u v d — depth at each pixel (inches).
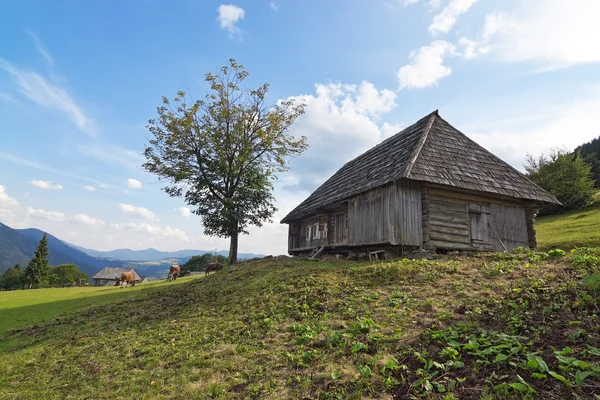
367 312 279.3
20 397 230.2
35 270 2805.1
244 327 303.7
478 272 349.1
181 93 1045.2
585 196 1405.0
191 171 1069.8
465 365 178.1
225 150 1092.5
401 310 272.2
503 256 438.9
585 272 270.1
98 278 3149.6
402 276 364.8
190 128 1044.5
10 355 334.0
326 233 780.6
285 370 212.4
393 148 685.3
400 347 209.6
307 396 180.4
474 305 252.2
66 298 812.0
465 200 573.9
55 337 394.0
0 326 506.6
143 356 276.4
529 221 628.7
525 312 220.5
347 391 177.3
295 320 301.0
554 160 1537.9
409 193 538.3
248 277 534.6
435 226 540.4
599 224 1059.3
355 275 401.1
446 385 165.0
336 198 682.8
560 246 872.3
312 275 421.1
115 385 230.1
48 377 262.8
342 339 234.7
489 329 210.8
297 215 900.6
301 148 1180.5
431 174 523.2
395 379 178.2
